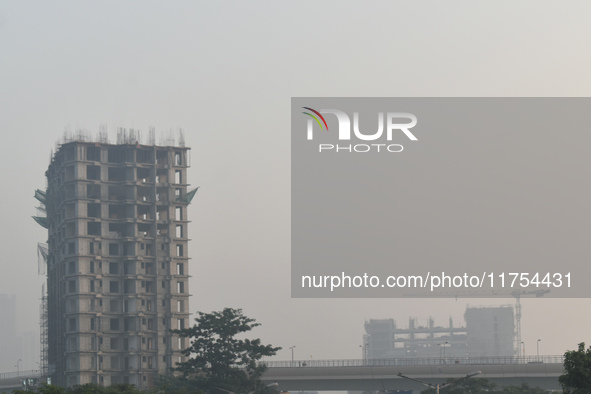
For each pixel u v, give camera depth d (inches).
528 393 7037.4
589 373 3641.7
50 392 4375.0
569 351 3754.9
